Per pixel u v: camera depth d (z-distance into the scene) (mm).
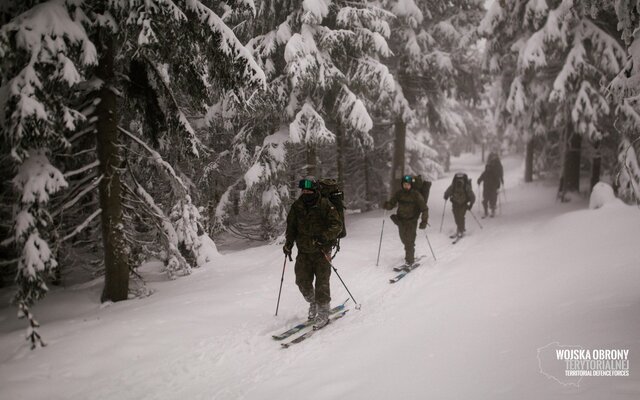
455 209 10766
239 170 12914
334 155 16797
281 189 10914
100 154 6648
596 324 3789
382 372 3711
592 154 17781
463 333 4316
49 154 5570
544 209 14172
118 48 6793
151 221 8406
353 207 18562
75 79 4809
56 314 6539
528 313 4551
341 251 9328
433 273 7652
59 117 5109
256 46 9672
